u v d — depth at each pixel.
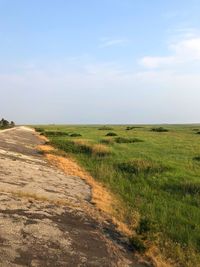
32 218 14.80
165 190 24.34
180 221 18.12
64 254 12.57
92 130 100.94
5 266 10.90
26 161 29.88
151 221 16.61
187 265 13.55
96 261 12.66
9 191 18.08
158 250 14.42
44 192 20.06
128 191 24.12
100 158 37.00
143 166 30.62
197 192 23.47
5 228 13.25
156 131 96.50
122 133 82.06
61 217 15.88
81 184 25.12
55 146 46.50
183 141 58.44
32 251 12.19
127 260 13.30
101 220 16.83
